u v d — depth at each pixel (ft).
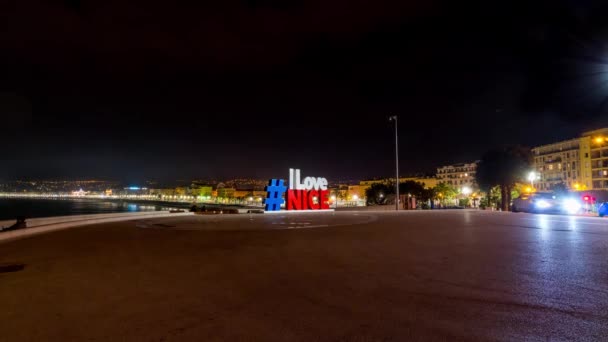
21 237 55.57
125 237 53.83
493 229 59.16
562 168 371.97
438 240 46.16
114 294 22.50
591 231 53.83
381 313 18.48
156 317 18.31
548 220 77.87
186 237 52.95
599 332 15.79
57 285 24.81
